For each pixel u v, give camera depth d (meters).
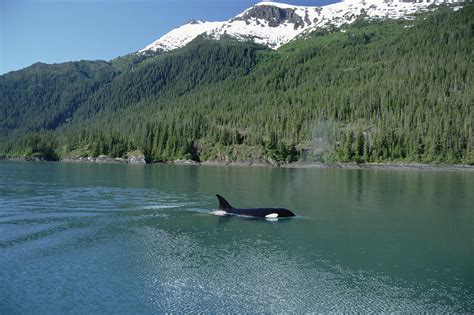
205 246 39.03
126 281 30.38
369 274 32.03
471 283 30.41
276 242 40.62
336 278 31.19
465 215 55.84
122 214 53.81
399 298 27.88
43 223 48.12
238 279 30.86
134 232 44.06
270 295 28.20
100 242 40.12
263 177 126.50
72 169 160.88
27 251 37.12
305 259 35.38
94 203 62.75
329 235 43.59
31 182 96.25
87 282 30.20
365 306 26.78
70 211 55.72
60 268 32.88
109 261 34.59
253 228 46.41
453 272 32.59
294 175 140.38
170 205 61.31
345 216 54.22
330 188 91.75
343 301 27.45
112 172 141.88
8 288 29.08
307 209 59.75
